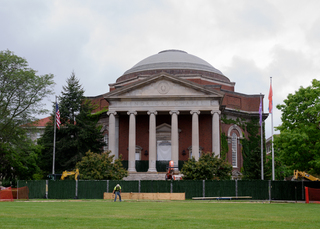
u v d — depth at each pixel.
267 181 43.06
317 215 22.39
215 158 50.41
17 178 64.62
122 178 51.56
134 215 20.83
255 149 69.25
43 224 15.98
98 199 42.59
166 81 59.84
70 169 57.72
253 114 71.25
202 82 70.38
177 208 27.28
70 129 63.44
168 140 63.66
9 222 16.52
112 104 60.44
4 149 58.03
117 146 62.22
